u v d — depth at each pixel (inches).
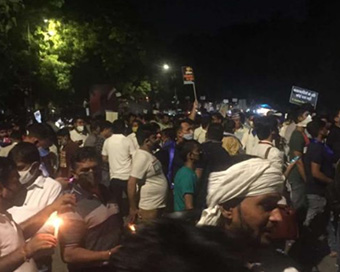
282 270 89.2
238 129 675.4
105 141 470.6
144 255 62.9
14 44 782.5
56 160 462.3
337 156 438.3
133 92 1632.6
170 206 350.0
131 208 327.6
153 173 326.0
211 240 64.9
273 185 99.7
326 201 349.1
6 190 179.2
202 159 286.0
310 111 427.5
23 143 217.9
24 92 937.5
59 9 1080.8
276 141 423.5
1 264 162.9
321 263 343.6
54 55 1063.6
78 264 192.2
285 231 100.0
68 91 1207.6
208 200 100.9
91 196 201.6
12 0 480.7
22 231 188.1
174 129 398.9
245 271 65.3
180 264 61.7
